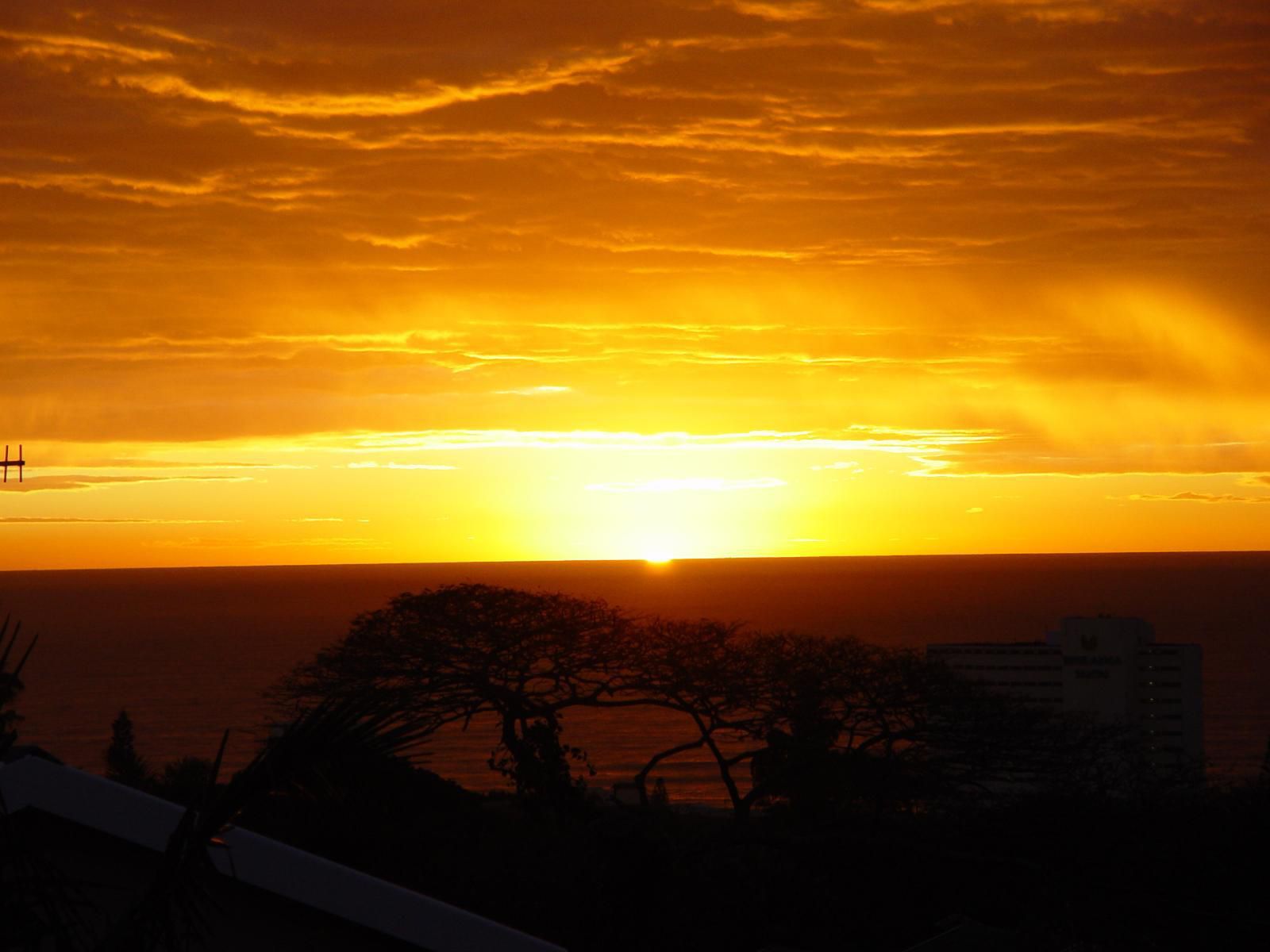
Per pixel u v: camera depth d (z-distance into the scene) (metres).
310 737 5.59
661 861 18.89
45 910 5.52
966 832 22.61
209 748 111.12
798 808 30.02
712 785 90.19
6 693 5.98
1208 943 18.27
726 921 19.03
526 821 26.39
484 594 30.94
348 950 8.44
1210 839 20.19
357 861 19.05
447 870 19.33
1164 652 72.81
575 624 30.70
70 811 8.21
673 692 30.03
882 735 30.81
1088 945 17.62
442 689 29.45
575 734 117.69
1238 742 119.19
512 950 8.54
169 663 186.88
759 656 30.97
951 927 18.56
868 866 21.30
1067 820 21.80
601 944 17.98
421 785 24.58
